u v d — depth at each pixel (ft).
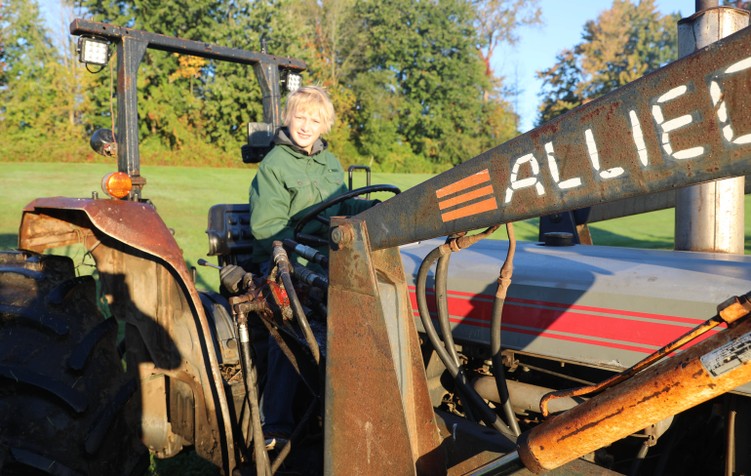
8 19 91.04
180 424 7.33
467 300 6.27
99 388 7.19
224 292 8.65
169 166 80.18
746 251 23.81
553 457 3.84
